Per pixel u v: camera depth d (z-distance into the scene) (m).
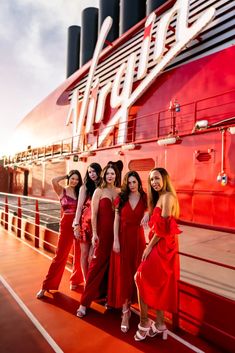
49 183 23.11
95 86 18.19
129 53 18.94
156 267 3.06
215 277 4.18
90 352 2.90
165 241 3.10
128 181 3.58
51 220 11.40
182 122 11.34
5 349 2.93
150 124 13.12
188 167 9.80
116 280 3.59
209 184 9.03
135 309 3.97
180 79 11.85
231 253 5.74
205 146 9.26
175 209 3.12
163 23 12.58
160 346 3.04
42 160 24.19
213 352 2.96
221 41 10.76
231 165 8.38
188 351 2.96
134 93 13.48
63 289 4.71
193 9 13.75
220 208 8.62
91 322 3.56
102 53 23.42
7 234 10.31
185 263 4.93
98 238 3.85
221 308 3.09
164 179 3.20
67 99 25.48
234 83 9.54
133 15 26.94
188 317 3.43
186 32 11.06
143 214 3.63
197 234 7.84
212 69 10.44
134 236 3.59
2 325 3.45
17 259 6.61
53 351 2.91
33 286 4.84
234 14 10.88
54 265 4.46
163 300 3.08
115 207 3.67
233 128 8.20
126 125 13.77
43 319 3.62
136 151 12.38
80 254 4.68
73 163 18.52
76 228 4.28
